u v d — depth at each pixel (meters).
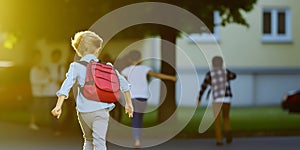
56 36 21.58
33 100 21.00
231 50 36.28
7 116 28.80
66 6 21.02
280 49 37.03
